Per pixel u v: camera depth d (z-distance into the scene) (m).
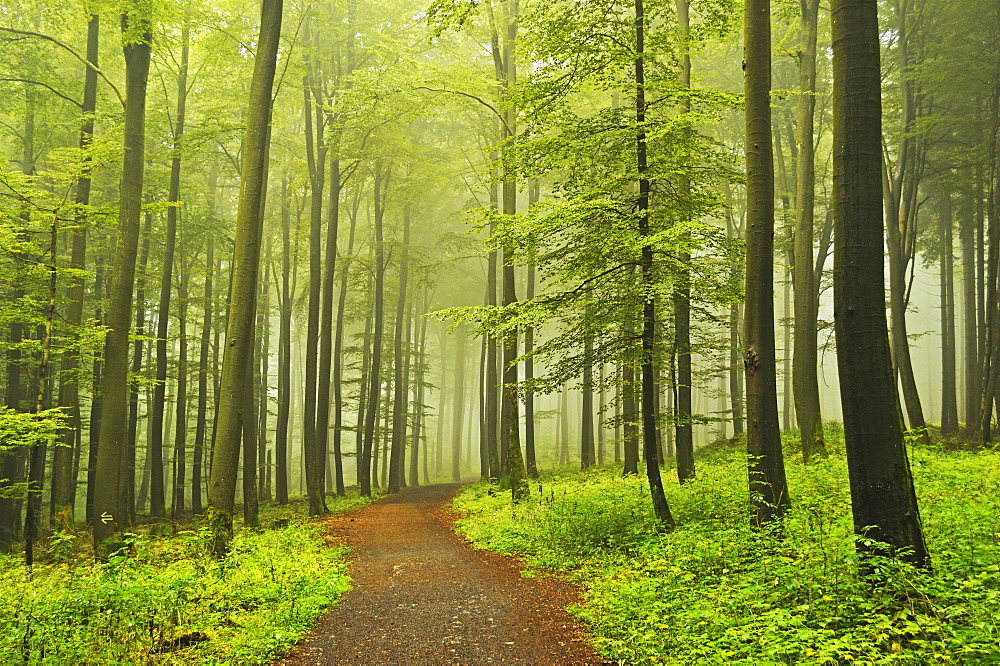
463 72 19.58
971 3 22.33
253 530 16.44
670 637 5.91
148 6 14.09
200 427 25.19
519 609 7.89
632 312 11.00
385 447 39.94
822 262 27.56
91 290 25.19
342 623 7.64
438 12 9.65
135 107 14.42
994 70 21.06
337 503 25.50
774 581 6.39
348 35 25.66
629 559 9.42
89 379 17.70
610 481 18.56
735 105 11.19
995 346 24.66
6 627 6.52
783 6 19.62
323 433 25.88
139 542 11.54
